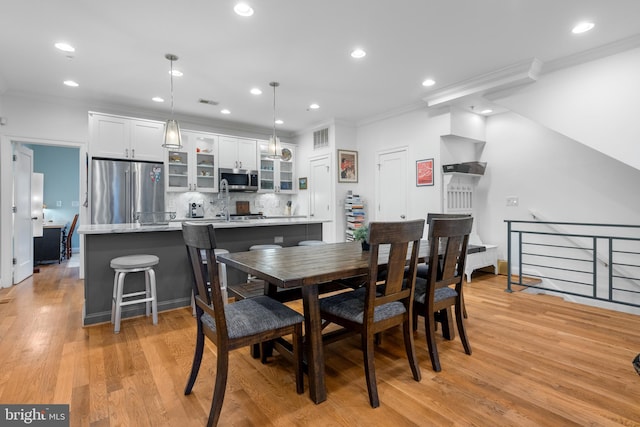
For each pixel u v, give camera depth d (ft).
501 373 6.57
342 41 9.67
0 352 7.45
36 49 10.02
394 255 5.78
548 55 10.65
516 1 7.80
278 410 5.43
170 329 8.89
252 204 20.65
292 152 21.26
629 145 9.75
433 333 6.77
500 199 15.98
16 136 13.60
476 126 15.90
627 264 12.35
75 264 18.69
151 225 10.93
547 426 4.99
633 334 8.46
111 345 7.86
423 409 5.44
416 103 15.48
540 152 14.62
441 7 8.04
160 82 12.73
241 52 10.29
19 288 13.26
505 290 12.81
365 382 6.32
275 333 5.55
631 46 9.62
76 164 23.56
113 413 5.30
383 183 17.48
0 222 13.37
